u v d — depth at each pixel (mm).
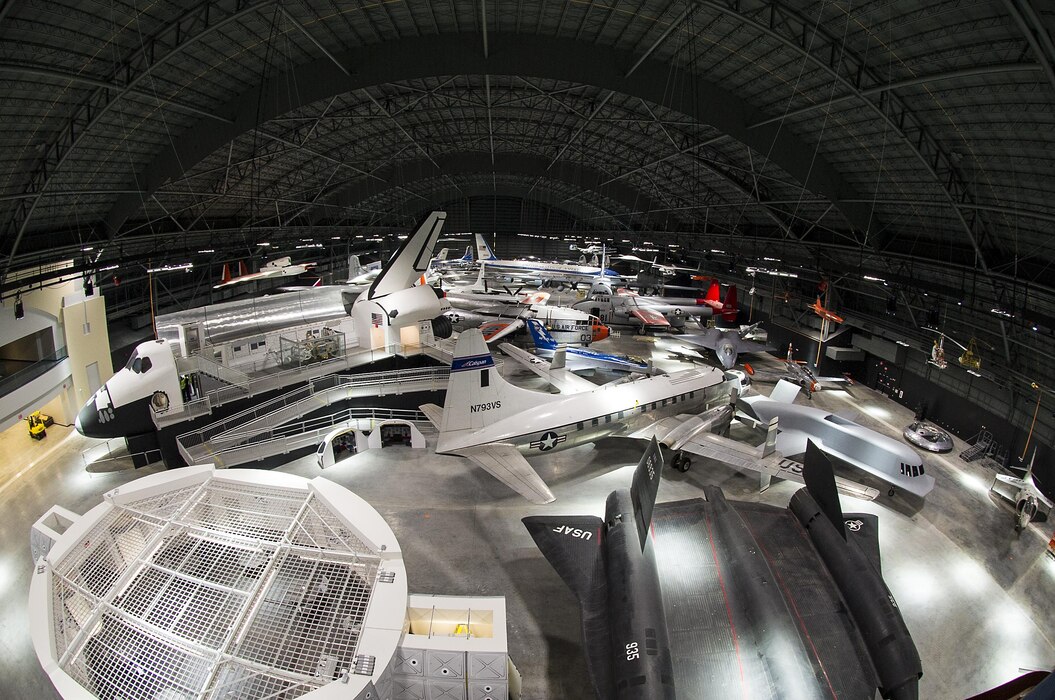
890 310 34188
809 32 22641
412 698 9453
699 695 11359
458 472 24547
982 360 29656
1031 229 23469
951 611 16906
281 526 10453
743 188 41188
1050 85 17156
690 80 30641
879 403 36656
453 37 30234
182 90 28328
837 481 21625
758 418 27969
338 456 25922
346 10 27094
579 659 14414
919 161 26078
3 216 26578
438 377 28172
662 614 12438
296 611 8570
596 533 16219
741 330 46469
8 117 21859
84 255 31984
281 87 31156
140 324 43219
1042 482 25109
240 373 26234
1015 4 15391
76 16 19891
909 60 21188
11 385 24969
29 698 13805
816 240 41844
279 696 7336
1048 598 17641
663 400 25125
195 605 8547
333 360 28562
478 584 17188
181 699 7172
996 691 7023
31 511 21766
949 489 24719
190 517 10516
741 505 17312
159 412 23219
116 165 30391
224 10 24000
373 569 9508
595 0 26266
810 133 30094
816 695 11172
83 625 8031
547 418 21438
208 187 41781
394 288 30891
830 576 14367
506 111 48719
